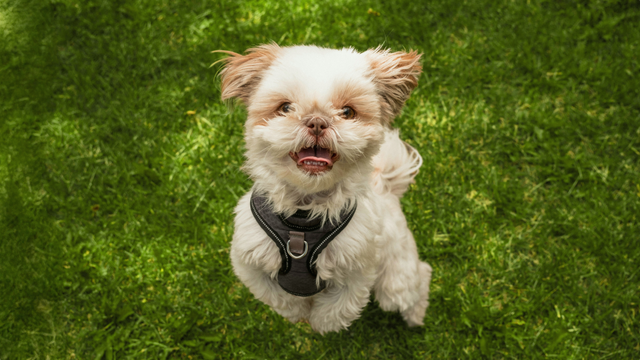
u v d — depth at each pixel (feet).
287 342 3.71
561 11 5.33
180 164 4.37
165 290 3.84
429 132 4.58
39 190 4.19
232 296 3.85
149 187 4.24
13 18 5.15
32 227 3.98
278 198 2.78
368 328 3.76
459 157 4.47
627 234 3.99
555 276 3.89
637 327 3.73
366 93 2.66
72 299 3.76
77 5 5.32
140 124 4.56
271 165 2.69
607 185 4.27
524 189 4.30
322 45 5.16
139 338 3.69
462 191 4.25
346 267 2.91
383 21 5.32
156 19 5.32
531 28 5.22
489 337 3.71
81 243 3.97
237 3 5.45
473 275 3.97
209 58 4.99
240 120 4.63
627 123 4.55
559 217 4.10
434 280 3.94
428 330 3.77
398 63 2.82
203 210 4.17
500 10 5.38
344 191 2.81
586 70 4.88
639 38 5.07
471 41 5.18
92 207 4.09
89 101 4.69
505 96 4.78
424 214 4.15
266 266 2.93
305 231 2.81
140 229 4.02
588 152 4.50
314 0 5.47
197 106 4.72
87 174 4.27
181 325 3.68
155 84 4.85
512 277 3.92
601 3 5.34
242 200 3.02
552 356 3.65
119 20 5.28
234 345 3.68
